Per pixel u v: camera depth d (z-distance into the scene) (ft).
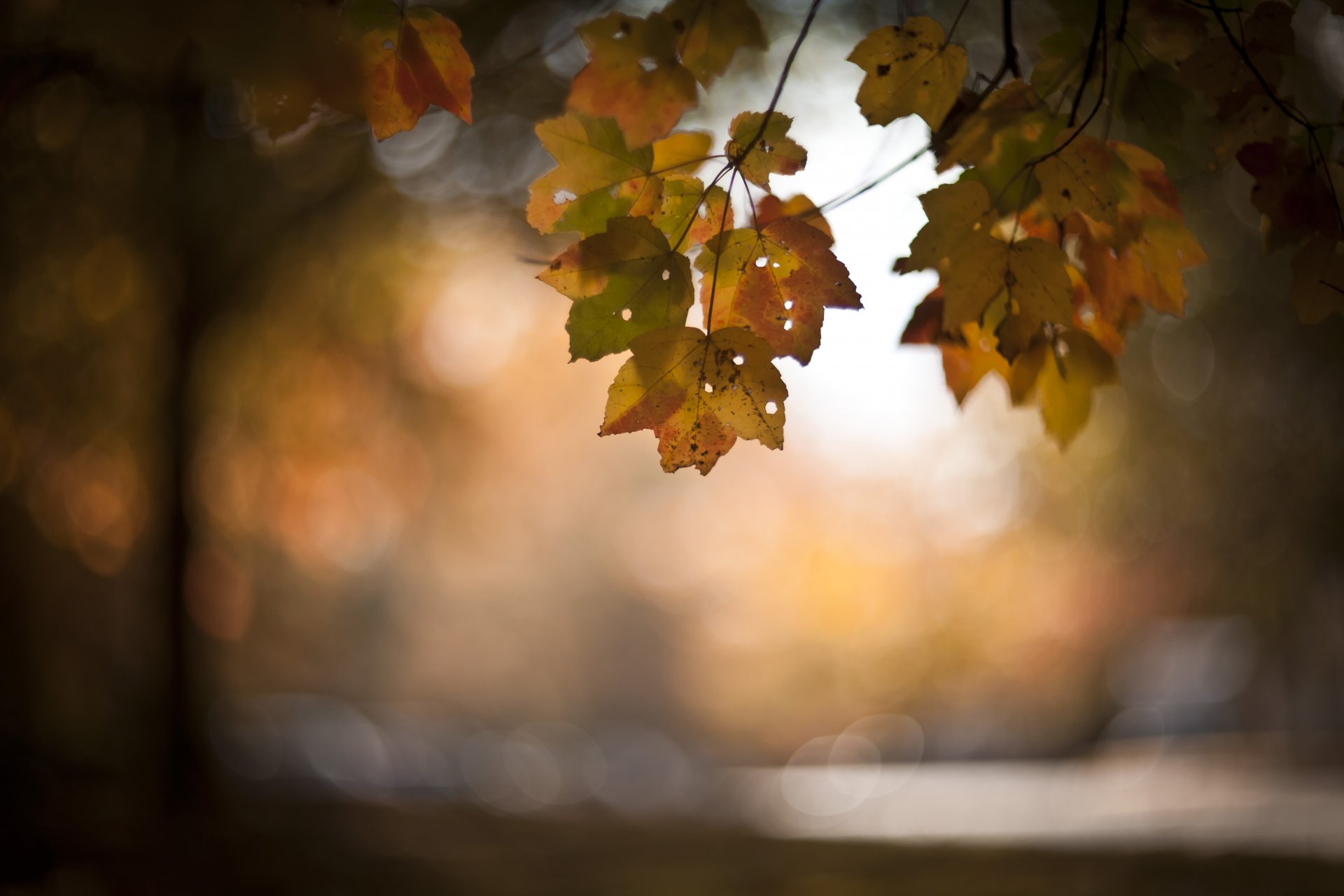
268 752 85.10
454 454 65.21
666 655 208.13
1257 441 57.16
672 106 7.50
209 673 60.54
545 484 177.37
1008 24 8.77
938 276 8.08
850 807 75.82
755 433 6.88
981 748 126.52
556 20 30.19
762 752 189.26
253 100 7.13
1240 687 106.11
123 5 6.84
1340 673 96.89
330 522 64.13
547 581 201.67
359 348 56.59
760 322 7.16
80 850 36.68
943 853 37.91
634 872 34.09
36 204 38.83
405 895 29.94
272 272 50.16
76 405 48.65
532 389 82.84
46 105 30.40
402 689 195.93
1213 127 9.02
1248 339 52.49
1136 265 8.52
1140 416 58.70
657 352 6.78
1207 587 71.05
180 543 50.21
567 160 7.45
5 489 49.19
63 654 57.31
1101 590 93.15
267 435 57.88
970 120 7.73
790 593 177.37
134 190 39.52
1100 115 10.83
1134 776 91.66
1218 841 40.60
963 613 114.42
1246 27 8.16
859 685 147.13
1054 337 8.49
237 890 31.19
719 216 7.50
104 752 58.85
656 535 207.82
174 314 48.32
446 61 7.63
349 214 47.44
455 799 79.20
